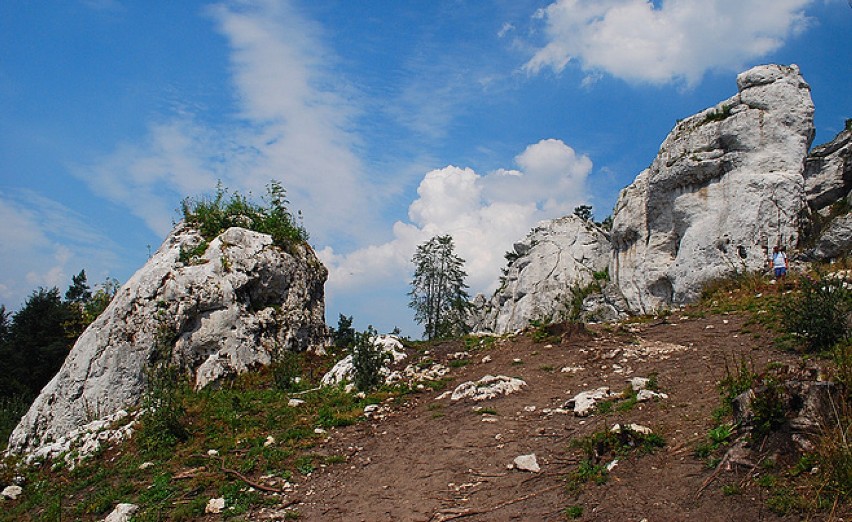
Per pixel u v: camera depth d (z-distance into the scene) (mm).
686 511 6301
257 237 19438
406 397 13164
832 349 10375
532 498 7449
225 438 11602
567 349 14648
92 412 16141
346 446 10719
